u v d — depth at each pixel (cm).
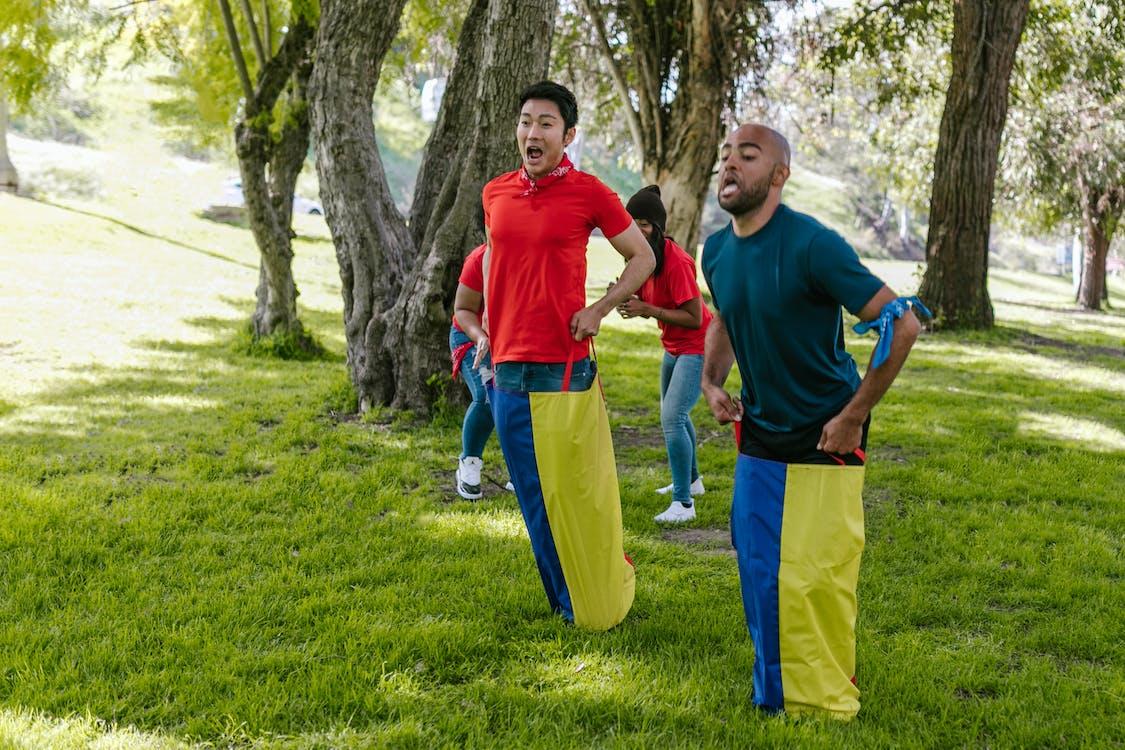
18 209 2216
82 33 1138
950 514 589
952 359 1316
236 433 738
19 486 574
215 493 578
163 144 3177
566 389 378
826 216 4759
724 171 310
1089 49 1864
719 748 313
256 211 1105
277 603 420
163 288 1666
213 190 2881
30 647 367
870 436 808
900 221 4953
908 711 339
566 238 372
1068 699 351
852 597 328
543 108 368
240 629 393
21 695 332
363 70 811
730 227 330
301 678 350
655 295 541
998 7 1554
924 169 2470
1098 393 1082
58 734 308
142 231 2295
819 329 312
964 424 866
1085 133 2222
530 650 383
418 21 1276
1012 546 528
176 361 1058
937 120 2367
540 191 374
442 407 780
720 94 1716
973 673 372
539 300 374
